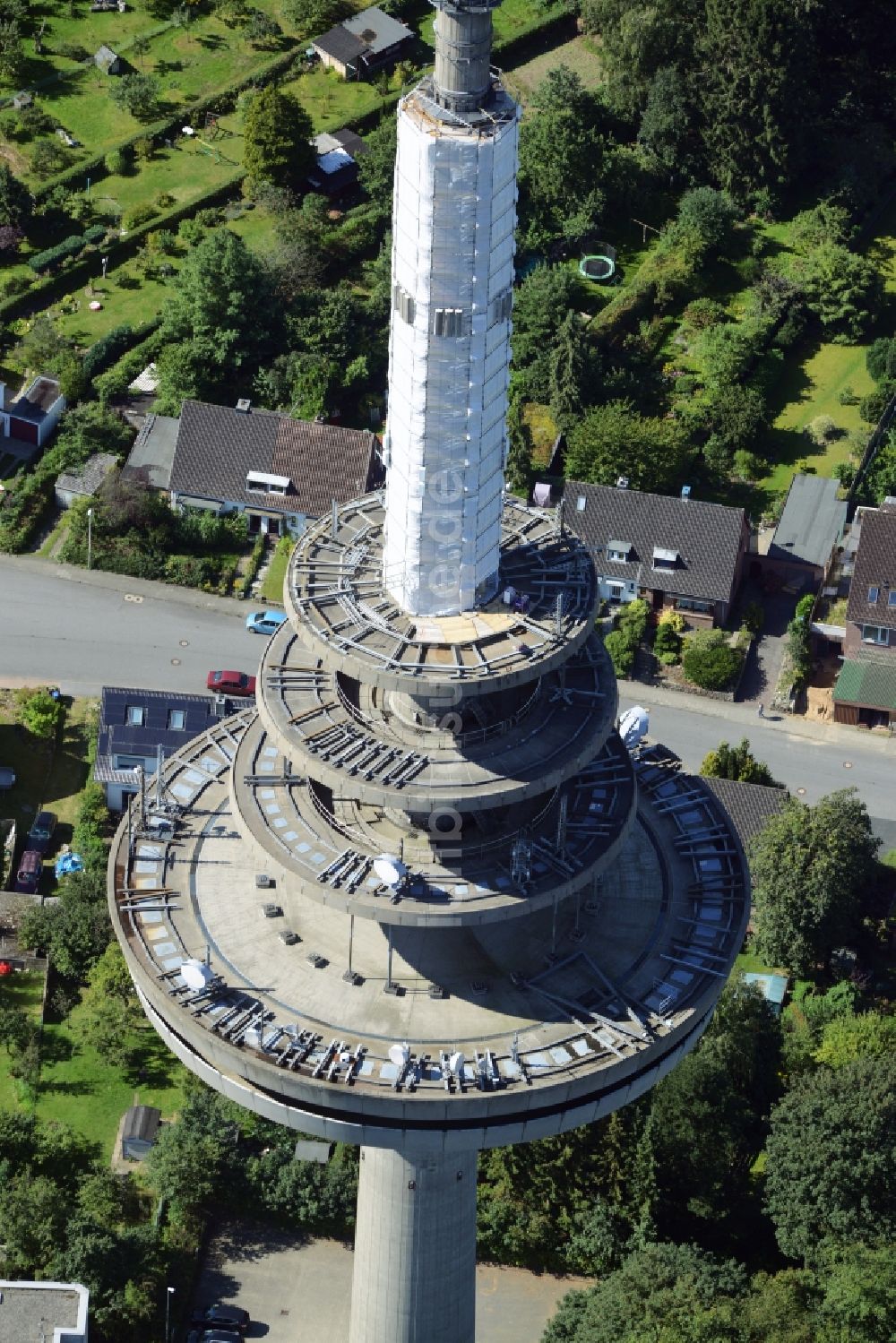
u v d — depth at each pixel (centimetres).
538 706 12269
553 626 11900
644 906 13088
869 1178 16488
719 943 12900
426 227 10838
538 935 12825
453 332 11100
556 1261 17075
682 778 13825
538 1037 12319
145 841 13338
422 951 12712
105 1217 16850
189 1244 16938
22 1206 16475
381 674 11588
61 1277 16150
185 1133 17162
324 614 11981
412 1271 14438
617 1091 12519
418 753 11931
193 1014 12338
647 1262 16188
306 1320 16762
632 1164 16888
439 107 10744
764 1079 17588
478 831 12369
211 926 12888
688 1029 12556
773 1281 16075
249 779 12700
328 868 12112
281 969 12644
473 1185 14225
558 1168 16862
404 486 11625
